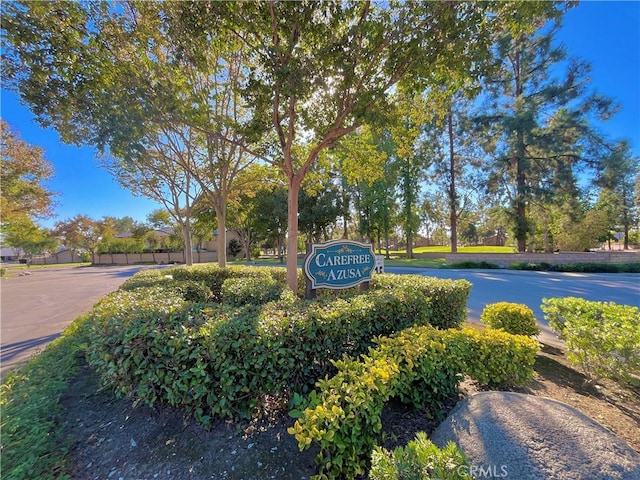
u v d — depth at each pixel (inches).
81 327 172.9
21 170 542.3
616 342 103.4
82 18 136.5
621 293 330.0
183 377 82.9
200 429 85.6
